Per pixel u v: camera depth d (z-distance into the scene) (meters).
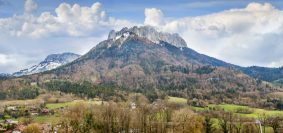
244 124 191.50
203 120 191.25
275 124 188.00
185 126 187.62
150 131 196.50
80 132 193.00
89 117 197.88
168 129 193.75
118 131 199.50
